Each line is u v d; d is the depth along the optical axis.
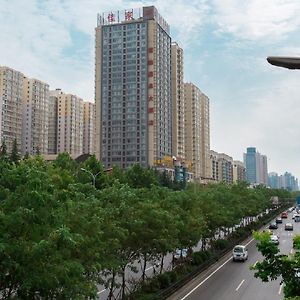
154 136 150.25
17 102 149.12
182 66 173.38
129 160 151.38
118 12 159.00
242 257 46.69
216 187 71.00
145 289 28.38
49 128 168.25
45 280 12.89
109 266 19.53
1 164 14.99
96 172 53.28
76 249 16.23
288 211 148.62
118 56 155.75
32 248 12.61
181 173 154.00
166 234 26.14
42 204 13.45
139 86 152.38
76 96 170.50
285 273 11.64
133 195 25.25
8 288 14.10
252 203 75.50
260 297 30.34
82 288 14.73
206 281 36.31
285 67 8.20
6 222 12.88
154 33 152.50
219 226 50.34
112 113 155.00
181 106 172.00
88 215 18.78
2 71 143.62
